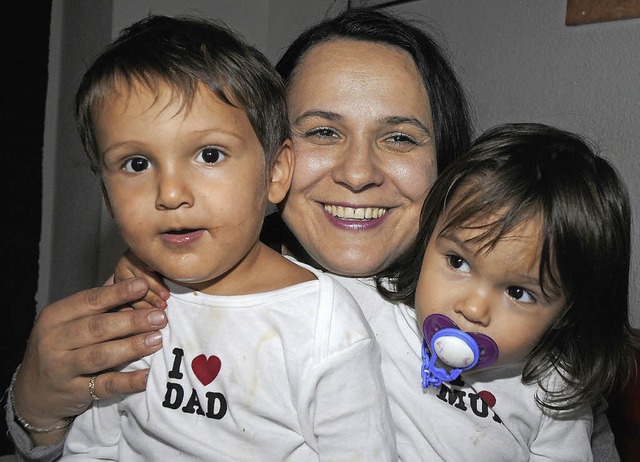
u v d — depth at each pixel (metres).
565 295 1.06
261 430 1.04
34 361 1.11
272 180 1.15
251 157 1.03
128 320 1.07
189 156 0.98
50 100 2.82
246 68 1.05
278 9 2.94
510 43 2.12
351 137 1.20
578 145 1.15
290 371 1.03
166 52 1.01
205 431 1.05
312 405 1.02
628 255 1.16
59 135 2.81
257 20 2.95
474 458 1.13
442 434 1.14
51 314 1.11
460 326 1.05
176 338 1.08
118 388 1.07
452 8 2.26
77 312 1.10
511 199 1.04
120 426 1.15
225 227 1.00
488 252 1.02
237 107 1.01
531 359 1.16
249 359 1.05
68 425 1.19
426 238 1.16
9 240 2.69
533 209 1.03
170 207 0.96
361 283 1.25
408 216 1.23
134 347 1.06
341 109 1.19
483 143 1.15
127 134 0.97
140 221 0.99
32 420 1.16
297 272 1.13
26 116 2.70
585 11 1.95
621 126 1.90
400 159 1.21
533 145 1.12
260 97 1.06
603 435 1.32
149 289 1.11
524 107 2.09
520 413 1.17
